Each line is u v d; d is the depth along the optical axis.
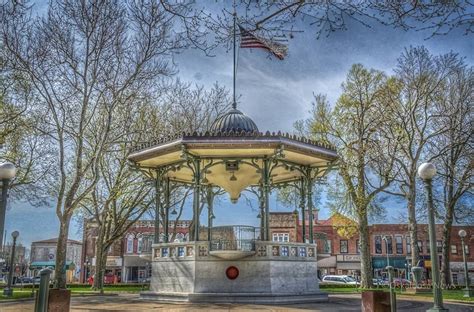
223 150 19.69
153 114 36.06
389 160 34.22
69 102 30.06
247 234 19.91
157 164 22.75
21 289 35.06
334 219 40.47
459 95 35.03
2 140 31.44
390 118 33.66
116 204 41.06
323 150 21.00
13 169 12.06
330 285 40.72
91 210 41.53
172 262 20.27
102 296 25.61
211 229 20.22
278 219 70.12
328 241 71.62
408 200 33.97
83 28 25.53
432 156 36.44
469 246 70.44
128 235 72.19
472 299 23.17
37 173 35.44
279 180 25.59
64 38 25.30
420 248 69.94
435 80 33.69
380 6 6.92
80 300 21.20
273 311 14.73
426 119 33.75
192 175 24.28
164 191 24.89
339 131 35.34
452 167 37.16
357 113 34.47
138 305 17.61
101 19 25.83
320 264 70.94
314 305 17.39
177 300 19.00
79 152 25.67
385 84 34.31
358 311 14.75
